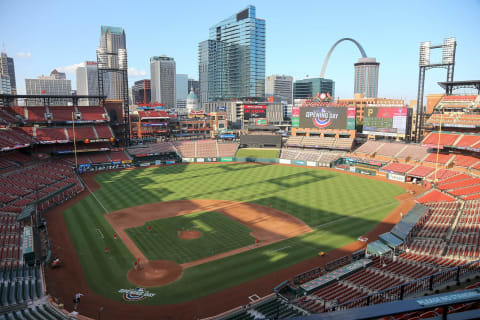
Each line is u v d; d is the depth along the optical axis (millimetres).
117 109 136500
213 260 45875
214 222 60156
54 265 43500
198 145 139000
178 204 71062
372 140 124625
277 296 37062
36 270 41719
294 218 62219
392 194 78812
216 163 124562
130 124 161750
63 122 118875
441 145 94312
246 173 105000
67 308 34688
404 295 27594
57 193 77875
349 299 33031
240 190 82938
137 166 117750
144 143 145000
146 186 87625
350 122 124625
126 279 40875
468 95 104188
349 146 121500
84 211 66812
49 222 60438
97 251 48531
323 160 117938
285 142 142125
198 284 39844
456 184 77938
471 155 90750
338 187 85875
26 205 67438
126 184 90125
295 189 83812
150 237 53531
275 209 67438
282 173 104625
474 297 6379
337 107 126125
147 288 38938
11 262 43312
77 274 42000
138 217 63000
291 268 43719
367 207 68688
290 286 38688
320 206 69375
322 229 56875
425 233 51750
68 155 115938
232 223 59625
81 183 89625
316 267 43938
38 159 104375
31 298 34812
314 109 130750
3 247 47062
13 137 99750
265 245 50594
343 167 109312
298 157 124625
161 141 158500
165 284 39812
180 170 110500
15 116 111562
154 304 35812
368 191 81750
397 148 110375
